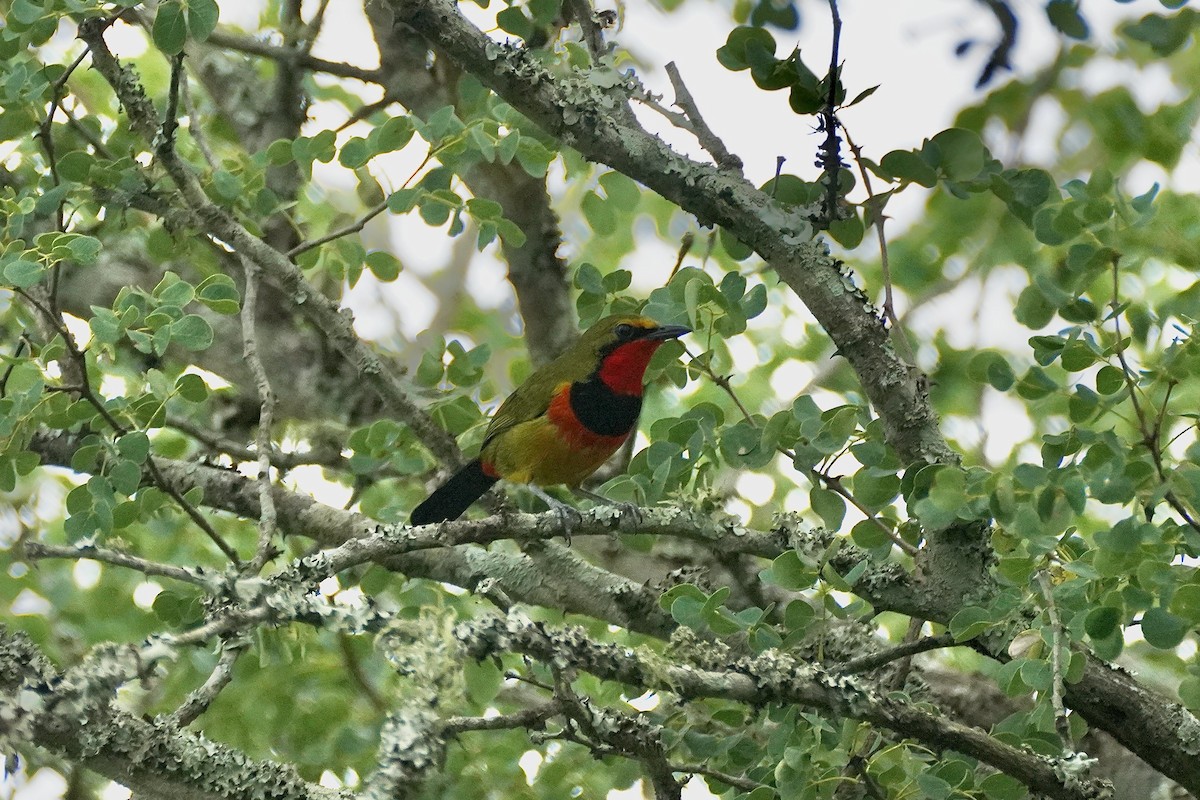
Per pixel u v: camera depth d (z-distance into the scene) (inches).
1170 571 320.5
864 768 346.9
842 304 381.1
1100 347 328.5
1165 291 629.9
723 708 387.9
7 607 581.9
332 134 450.6
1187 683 353.1
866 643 432.8
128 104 430.3
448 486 509.0
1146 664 512.4
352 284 492.4
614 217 531.2
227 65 610.9
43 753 465.4
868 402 429.4
